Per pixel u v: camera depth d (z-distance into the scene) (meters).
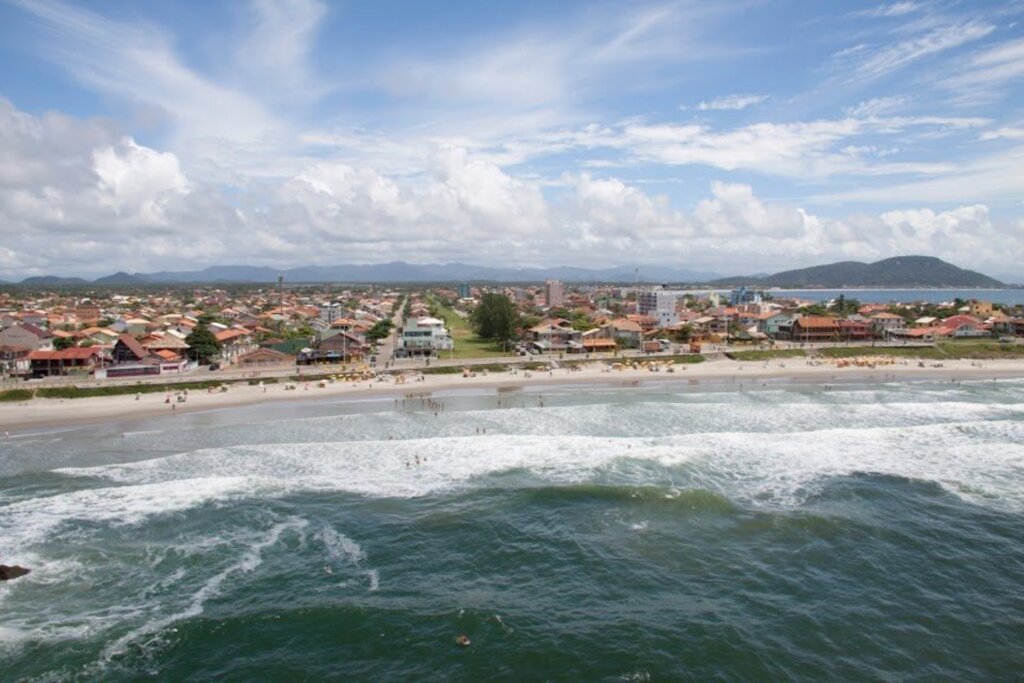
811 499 43.16
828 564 34.47
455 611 30.17
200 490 45.25
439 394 80.75
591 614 29.91
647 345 119.81
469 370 96.00
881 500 43.00
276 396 78.88
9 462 52.03
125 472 49.28
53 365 91.94
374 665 26.47
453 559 35.41
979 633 28.44
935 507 41.91
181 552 36.09
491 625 29.03
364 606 30.61
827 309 197.00
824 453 53.31
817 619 29.36
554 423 64.75
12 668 26.30
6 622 29.42
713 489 44.91
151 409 71.81
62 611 30.36
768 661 26.34
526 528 38.97
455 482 46.78
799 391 83.06
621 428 62.75
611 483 46.25
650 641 27.66
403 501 43.31
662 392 82.06
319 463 51.34
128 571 34.03
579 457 52.22
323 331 145.25
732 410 70.94
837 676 25.44
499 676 25.62
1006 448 54.75
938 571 33.81
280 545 37.06
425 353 114.25
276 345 114.94
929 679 25.30
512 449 54.66
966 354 116.44
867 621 29.25
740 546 36.50
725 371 99.62
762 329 143.88
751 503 42.53
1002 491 44.72
